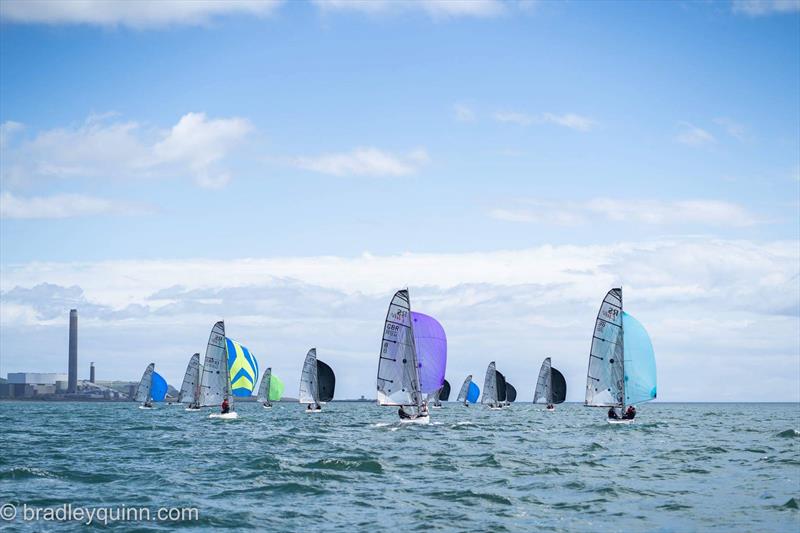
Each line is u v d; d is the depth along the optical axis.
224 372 101.25
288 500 31.84
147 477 37.81
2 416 122.44
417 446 53.72
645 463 43.75
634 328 72.81
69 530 26.61
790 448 52.50
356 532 26.41
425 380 68.50
